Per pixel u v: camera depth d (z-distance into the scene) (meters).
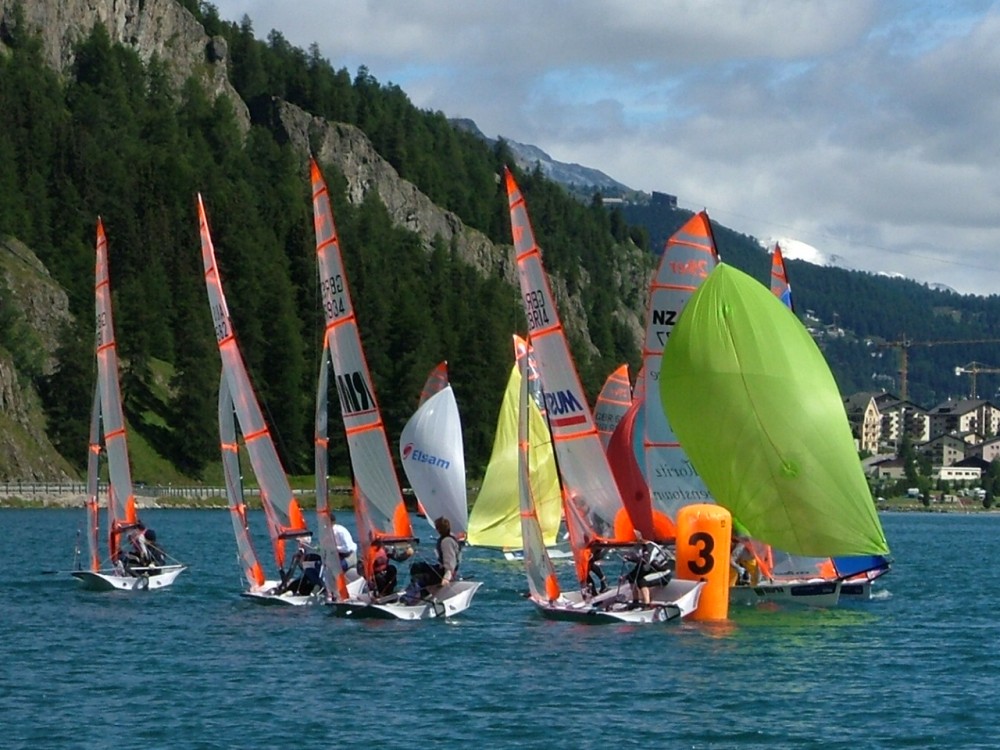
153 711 33.38
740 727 32.31
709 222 53.09
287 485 50.81
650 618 46.19
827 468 49.47
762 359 49.72
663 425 52.28
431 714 33.16
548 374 46.50
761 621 48.09
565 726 32.16
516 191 46.75
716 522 47.19
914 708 34.44
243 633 44.19
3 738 30.91
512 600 54.28
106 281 55.81
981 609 55.56
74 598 53.69
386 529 46.72
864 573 56.81
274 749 30.06
